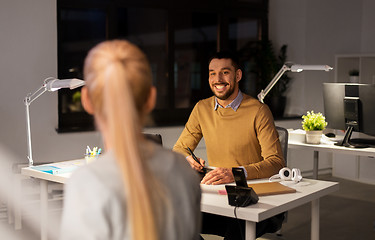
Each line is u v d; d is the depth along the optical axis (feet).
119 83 2.77
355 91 12.03
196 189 3.18
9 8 13.00
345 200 15.74
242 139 8.97
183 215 3.02
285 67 11.39
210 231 8.67
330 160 20.20
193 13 17.99
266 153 8.64
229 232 8.18
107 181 2.76
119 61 2.86
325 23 19.57
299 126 18.94
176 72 18.45
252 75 19.02
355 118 12.12
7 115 13.12
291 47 19.13
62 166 9.53
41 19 13.48
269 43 18.40
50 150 13.76
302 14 19.15
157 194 2.88
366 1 20.03
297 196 7.06
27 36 13.32
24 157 13.41
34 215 12.99
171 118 16.94
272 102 18.54
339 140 13.16
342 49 20.10
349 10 20.15
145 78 2.94
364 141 12.54
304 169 19.47
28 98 10.44
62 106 14.90
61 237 2.80
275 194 7.14
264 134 8.77
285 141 9.71
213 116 9.30
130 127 2.73
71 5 14.56
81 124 14.93
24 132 13.38
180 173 3.05
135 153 2.72
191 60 18.38
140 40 17.93
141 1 15.88
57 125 13.87
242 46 18.88
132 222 2.68
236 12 18.16
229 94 8.90
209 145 9.35
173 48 16.80
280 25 19.04
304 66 11.20
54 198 12.80
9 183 13.20
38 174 9.09
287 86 19.22
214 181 7.84
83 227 2.70
